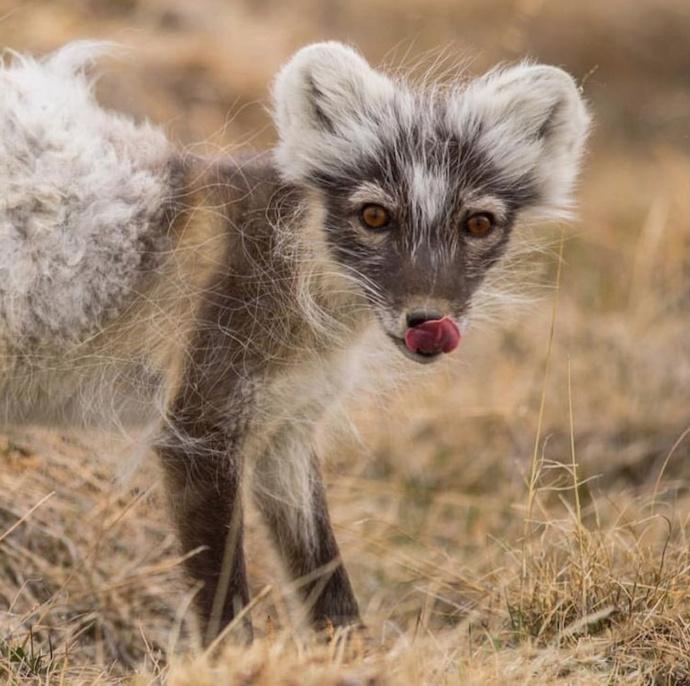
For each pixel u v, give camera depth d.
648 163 23.92
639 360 15.89
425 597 11.55
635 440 14.51
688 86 27.31
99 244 9.68
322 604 10.27
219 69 19.30
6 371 9.84
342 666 8.47
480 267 9.62
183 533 9.73
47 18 18.80
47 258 9.58
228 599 9.62
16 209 9.53
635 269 18.36
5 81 9.95
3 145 9.61
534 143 9.88
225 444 9.70
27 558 11.42
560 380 15.50
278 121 9.86
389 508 13.52
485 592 10.67
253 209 9.79
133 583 11.38
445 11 26.05
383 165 9.46
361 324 10.09
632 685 8.84
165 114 17.95
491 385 15.38
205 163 10.12
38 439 12.16
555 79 9.90
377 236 9.46
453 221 9.44
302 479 10.38
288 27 22.45
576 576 10.05
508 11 26.47
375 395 11.20
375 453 14.30
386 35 24.77
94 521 11.84
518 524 12.70
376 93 9.70
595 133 25.22
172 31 20.38
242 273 9.65
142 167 9.96
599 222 20.45
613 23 28.14
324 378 10.10
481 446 14.61
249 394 9.68
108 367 9.95
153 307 9.78
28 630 10.55
